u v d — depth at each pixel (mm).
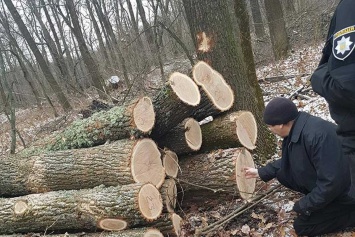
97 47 19594
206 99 3854
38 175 3873
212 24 4430
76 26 12875
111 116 3771
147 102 3566
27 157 4113
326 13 12055
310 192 2848
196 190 3854
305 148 2740
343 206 2820
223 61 4457
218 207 3764
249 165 3840
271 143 4773
